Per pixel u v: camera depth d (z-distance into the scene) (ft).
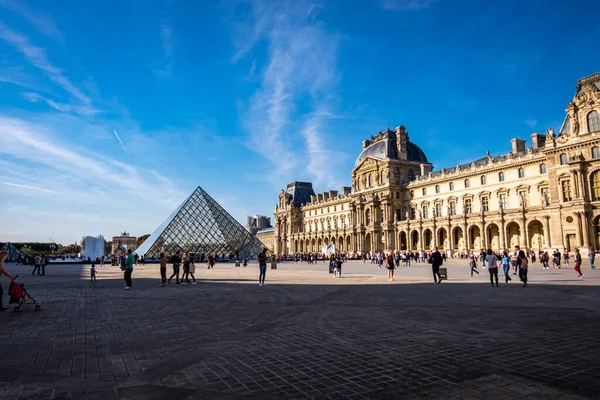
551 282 110.42
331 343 42.68
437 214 383.45
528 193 302.86
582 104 256.52
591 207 248.93
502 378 30.66
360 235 456.86
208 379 31.37
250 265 283.59
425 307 67.36
